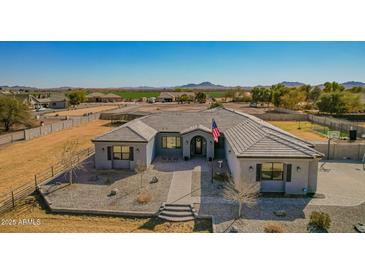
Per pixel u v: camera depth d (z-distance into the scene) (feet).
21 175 91.71
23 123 181.16
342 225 57.47
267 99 364.58
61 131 180.24
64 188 77.20
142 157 92.17
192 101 435.53
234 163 80.84
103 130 184.03
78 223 60.08
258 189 68.54
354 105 234.79
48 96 396.98
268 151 71.31
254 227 56.65
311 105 344.28
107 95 493.77
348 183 81.00
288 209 64.28
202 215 61.52
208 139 101.55
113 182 81.51
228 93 511.81
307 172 70.90
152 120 116.78
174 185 78.54
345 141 140.05
